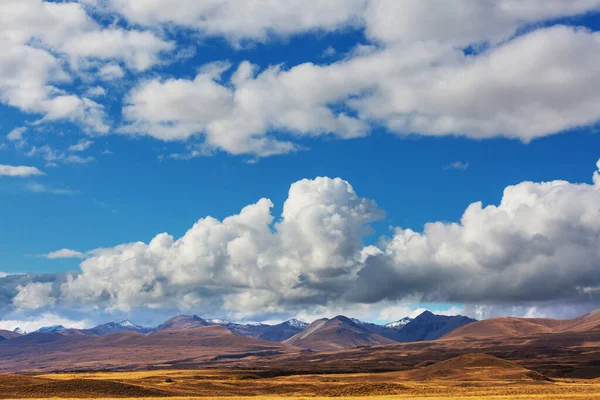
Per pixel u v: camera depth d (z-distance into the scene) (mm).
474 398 146875
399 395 188125
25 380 195000
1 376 199750
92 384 189625
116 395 183750
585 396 151125
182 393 199250
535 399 143500
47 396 176000
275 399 160375
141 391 190875
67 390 182875
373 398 158750
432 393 194000
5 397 173375
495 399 144125
